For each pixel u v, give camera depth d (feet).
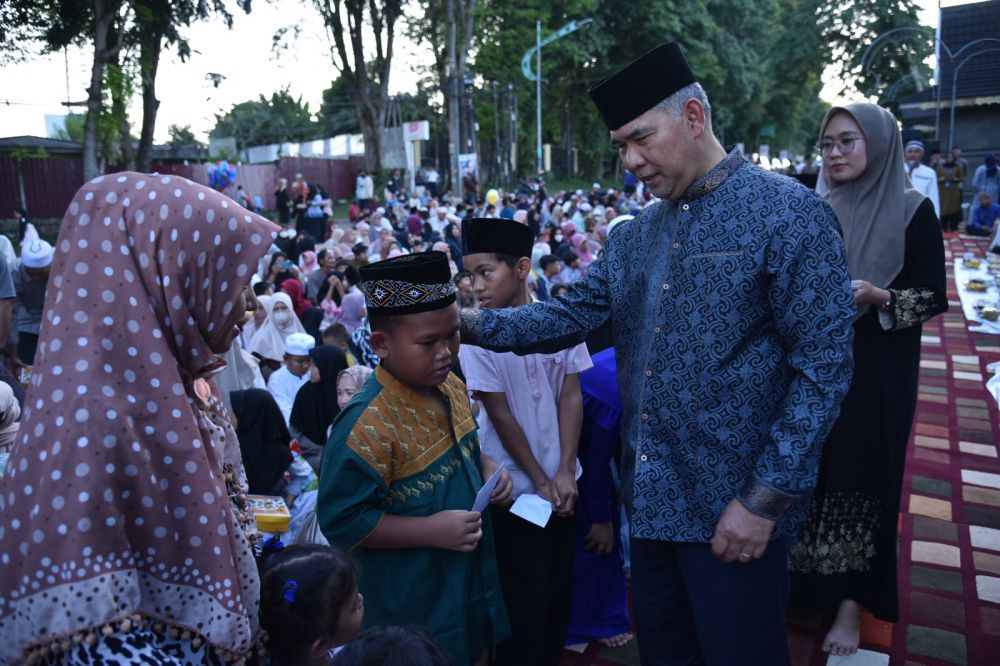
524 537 8.72
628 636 9.98
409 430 6.93
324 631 5.58
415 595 6.93
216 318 4.64
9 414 9.61
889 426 9.18
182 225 4.43
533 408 8.70
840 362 5.75
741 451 6.03
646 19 120.78
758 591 6.18
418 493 6.97
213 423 5.42
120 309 4.31
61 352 4.22
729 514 5.90
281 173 106.93
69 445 4.01
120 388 4.23
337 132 145.28
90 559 3.92
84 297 4.29
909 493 13.79
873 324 9.29
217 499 4.44
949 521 12.64
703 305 6.07
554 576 9.04
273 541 6.10
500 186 119.96
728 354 6.00
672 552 6.73
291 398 17.84
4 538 4.06
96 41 62.34
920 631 9.70
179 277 4.45
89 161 63.05
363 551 7.06
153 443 4.26
